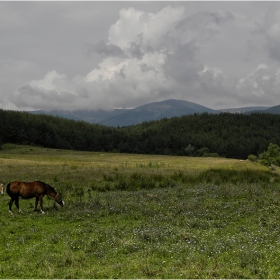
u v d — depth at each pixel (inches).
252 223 642.8
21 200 866.8
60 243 530.0
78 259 450.9
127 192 983.0
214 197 871.7
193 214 703.7
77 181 1181.1
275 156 3661.4
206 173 1357.0
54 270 410.3
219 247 482.3
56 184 1098.7
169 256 461.4
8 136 5157.5
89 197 908.6
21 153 4121.6
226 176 1275.8
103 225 646.5
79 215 702.5
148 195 909.2
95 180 1214.9
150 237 539.2
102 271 404.8
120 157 3612.2
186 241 525.7
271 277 387.2
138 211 737.6
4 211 752.3
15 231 599.2
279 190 975.0
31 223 653.9
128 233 569.9
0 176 1264.8
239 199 863.7
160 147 7022.6
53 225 644.1
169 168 1814.7
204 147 6884.8
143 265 418.6
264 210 737.6
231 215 692.1
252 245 495.8
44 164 1849.2
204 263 426.0
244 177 1254.9
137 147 6811.0
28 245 523.2
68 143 6131.9
